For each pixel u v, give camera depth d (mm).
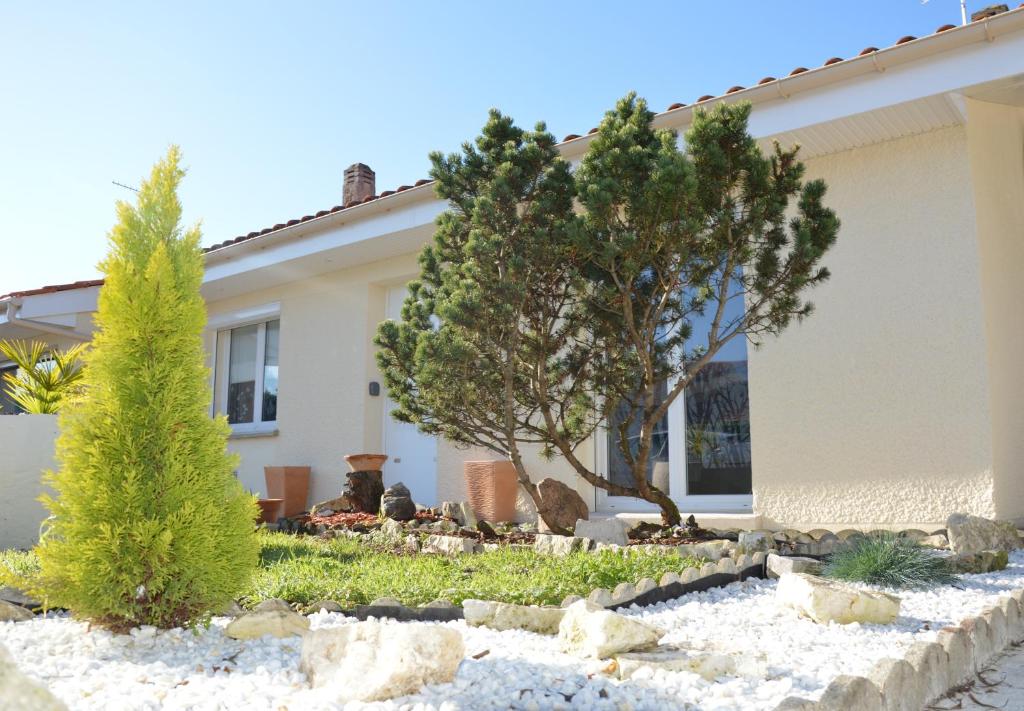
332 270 12227
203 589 3668
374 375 11766
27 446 7180
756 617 4469
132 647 3512
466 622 4121
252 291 13398
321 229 11070
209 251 12336
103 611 3586
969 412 7414
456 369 6473
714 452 8930
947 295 7633
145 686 2895
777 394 8336
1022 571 5820
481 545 7121
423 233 10289
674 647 3449
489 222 6355
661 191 5555
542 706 2725
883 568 5277
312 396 12266
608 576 5094
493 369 6676
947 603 4754
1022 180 8836
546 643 3686
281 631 3705
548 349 6977
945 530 6801
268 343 13578
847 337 8070
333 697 2750
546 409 7016
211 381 14047
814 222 6164
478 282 6328
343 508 10008
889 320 7883
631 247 5789
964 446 7406
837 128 7707
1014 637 4156
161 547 3527
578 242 5855
